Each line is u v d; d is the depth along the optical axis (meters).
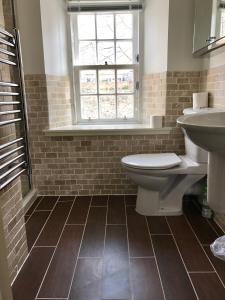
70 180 2.35
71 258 1.49
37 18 2.04
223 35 1.53
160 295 1.22
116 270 1.38
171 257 1.48
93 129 2.20
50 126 2.25
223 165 1.15
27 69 2.13
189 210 2.06
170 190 1.98
